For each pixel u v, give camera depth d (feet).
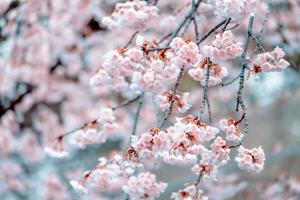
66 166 27.43
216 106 25.45
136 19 9.74
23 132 24.73
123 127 23.29
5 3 17.94
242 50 8.96
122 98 23.58
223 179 23.50
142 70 9.36
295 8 19.39
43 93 22.98
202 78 8.96
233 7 8.50
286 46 20.03
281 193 23.52
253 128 30.01
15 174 25.84
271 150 26.23
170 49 9.23
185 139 8.41
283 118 29.60
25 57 20.83
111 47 21.22
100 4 18.90
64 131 24.31
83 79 22.88
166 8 17.57
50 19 19.48
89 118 23.50
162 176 25.62
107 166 10.49
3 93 21.97
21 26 19.29
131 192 9.68
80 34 20.75
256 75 8.95
